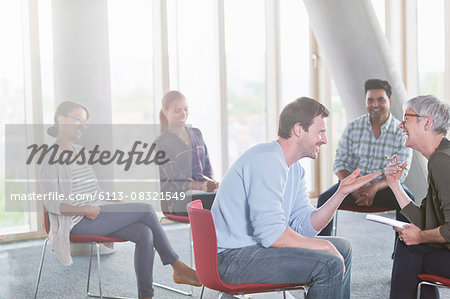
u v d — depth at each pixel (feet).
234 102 19.97
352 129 14.28
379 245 15.30
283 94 20.76
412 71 21.50
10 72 15.10
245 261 7.27
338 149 14.43
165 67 18.30
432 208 7.96
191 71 18.98
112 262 13.24
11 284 11.34
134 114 18.01
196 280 10.55
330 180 21.79
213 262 7.07
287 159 7.68
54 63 13.74
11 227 12.24
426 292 8.36
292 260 7.14
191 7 18.88
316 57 21.35
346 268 8.00
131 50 17.87
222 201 7.64
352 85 17.20
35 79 15.35
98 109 13.83
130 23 17.81
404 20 21.63
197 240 7.27
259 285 7.30
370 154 13.98
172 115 13.12
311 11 16.66
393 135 13.78
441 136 8.07
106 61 13.96
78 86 13.69
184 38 18.80
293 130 7.54
